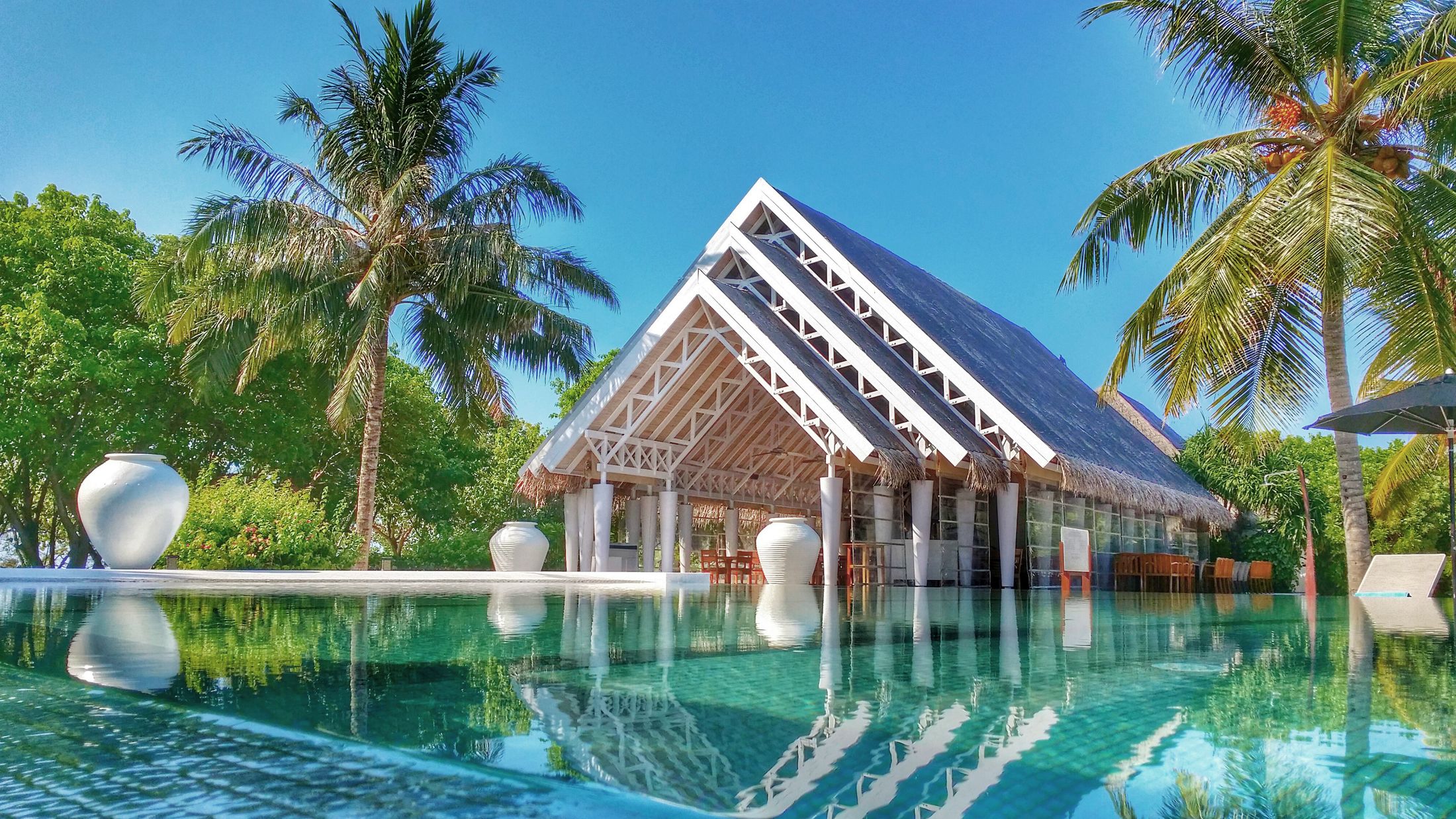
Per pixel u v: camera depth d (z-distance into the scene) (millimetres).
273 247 19125
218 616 6453
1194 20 14812
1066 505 19453
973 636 5777
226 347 21219
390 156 20062
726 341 17859
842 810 1813
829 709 2930
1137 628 6680
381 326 19891
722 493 24750
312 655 4102
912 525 18594
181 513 12875
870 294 19094
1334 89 14594
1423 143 14570
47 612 6586
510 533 17109
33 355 24203
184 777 1953
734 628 6098
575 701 2984
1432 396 11078
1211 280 13438
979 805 1852
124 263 26688
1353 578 14992
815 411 16391
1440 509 37688
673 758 2211
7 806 1721
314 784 1914
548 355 21781
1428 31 13578
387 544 38094
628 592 11609
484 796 1859
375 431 20000
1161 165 15766
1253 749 2389
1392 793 1980
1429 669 4074
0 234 25656
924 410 16469
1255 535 30203
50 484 29266
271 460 28922
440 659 4082
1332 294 12438
